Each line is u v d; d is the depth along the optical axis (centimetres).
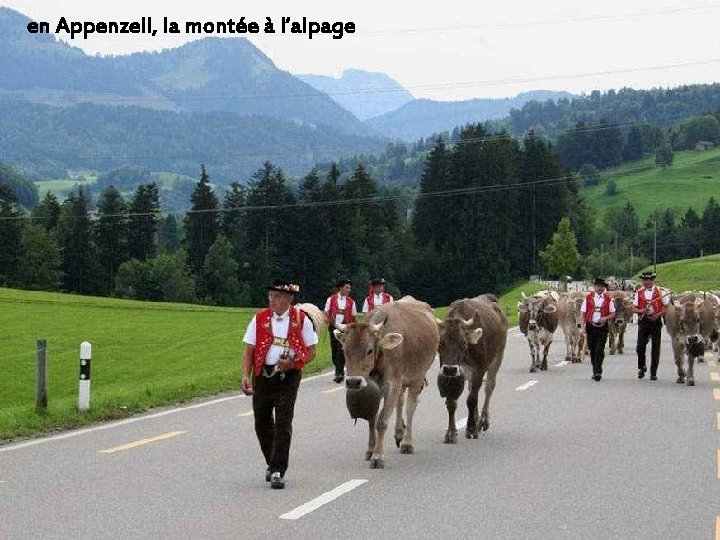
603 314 2425
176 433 1561
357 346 1234
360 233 14525
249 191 15038
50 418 1688
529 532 933
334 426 1650
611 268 18112
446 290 14775
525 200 15700
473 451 1401
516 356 3203
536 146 15938
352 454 1373
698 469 1263
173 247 18938
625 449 1417
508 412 1839
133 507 1025
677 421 1714
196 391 2169
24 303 7188
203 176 14962
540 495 1100
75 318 6238
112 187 15212
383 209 15425
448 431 1478
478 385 1520
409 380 1364
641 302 2458
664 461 1320
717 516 1003
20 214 14225
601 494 1107
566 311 2992
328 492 1109
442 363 1440
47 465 1273
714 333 3014
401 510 1020
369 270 14512
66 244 14638
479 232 14825
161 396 2033
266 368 1152
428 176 15262
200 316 6762
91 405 1842
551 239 15538
